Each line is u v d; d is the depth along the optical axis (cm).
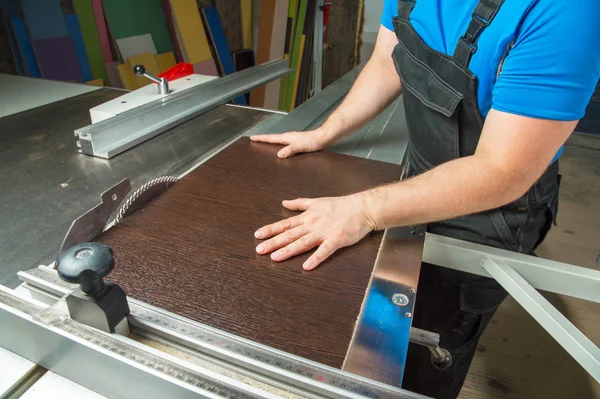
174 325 52
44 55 201
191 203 80
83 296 48
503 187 64
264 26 328
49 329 50
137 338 53
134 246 67
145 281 61
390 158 106
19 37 194
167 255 66
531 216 91
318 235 69
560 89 57
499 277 74
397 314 57
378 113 108
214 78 146
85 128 103
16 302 54
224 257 66
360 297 60
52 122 122
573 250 235
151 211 77
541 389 164
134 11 243
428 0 76
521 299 69
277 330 54
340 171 94
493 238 90
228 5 308
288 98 354
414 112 89
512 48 62
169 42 270
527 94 59
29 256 69
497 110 63
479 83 71
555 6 55
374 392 46
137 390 50
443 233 94
